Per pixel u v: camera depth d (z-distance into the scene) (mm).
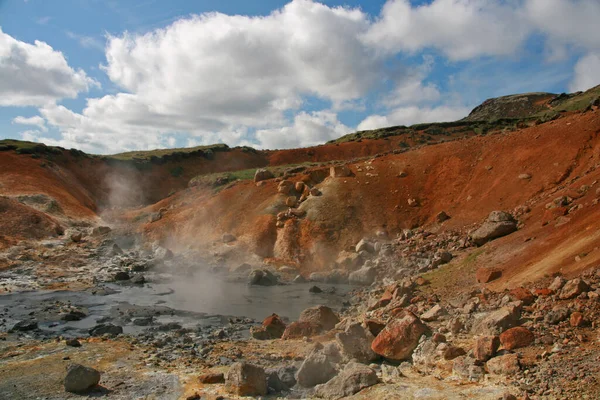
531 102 177750
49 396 12828
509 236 27125
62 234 54125
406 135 132750
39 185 71062
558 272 17156
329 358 14219
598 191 23625
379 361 13781
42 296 29891
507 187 40500
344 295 31562
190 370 14883
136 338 19688
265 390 12641
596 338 11555
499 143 48438
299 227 45500
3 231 49281
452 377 11469
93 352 17172
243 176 73062
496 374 10953
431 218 43500
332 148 131000
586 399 8836
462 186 45531
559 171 37969
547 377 10055
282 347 17797
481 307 16375
